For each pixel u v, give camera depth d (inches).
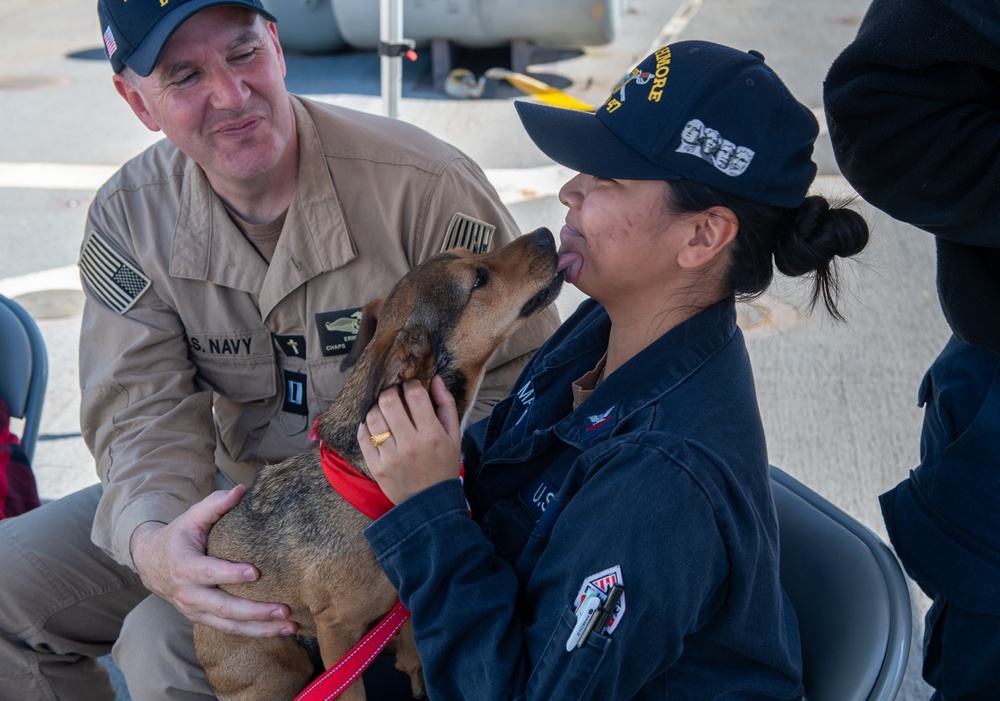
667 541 63.1
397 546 71.3
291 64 437.7
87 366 114.5
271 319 109.8
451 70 413.1
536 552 73.7
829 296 74.2
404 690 94.1
